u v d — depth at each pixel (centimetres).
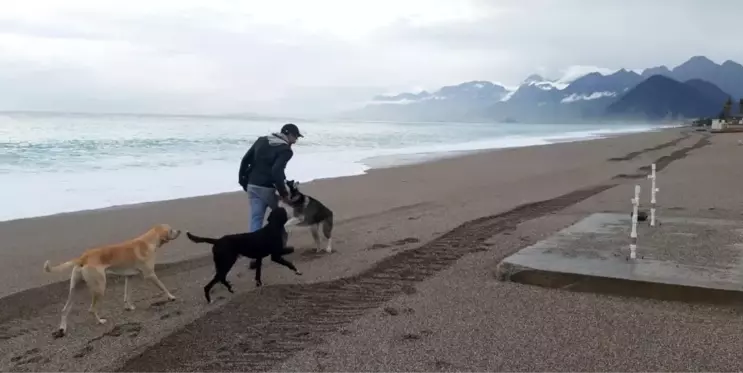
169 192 1480
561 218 1043
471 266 718
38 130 3891
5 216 1123
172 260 781
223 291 652
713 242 744
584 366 432
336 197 1377
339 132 6341
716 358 441
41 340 511
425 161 2458
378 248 843
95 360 465
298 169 2083
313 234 827
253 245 636
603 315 532
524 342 477
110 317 567
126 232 980
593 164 2314
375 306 579
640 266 623
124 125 5472
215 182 1684
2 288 650
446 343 479
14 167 1848
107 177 1725
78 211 1178
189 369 444
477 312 549
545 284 620
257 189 770
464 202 1302
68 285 665
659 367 429
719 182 1579
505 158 2636
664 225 869
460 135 6341
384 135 5656
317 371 434
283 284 662
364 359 453
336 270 722
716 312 535
